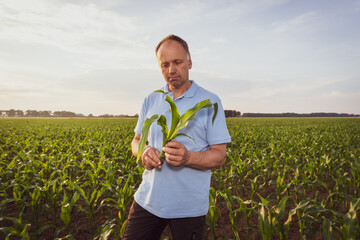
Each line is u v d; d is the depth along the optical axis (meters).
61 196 4.29
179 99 1.49
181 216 1.40
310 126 24.69
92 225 3.33
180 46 1.37
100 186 4.71
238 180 5.71
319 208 2.60
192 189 1.41
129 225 1.56
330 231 2.16
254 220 3.75
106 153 7.98
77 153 8.50
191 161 1.25
